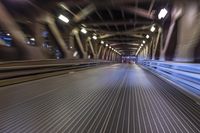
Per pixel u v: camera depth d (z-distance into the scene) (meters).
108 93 7.25
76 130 3.69
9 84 8.78
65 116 4.51
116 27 28.38
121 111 4.94
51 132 3.60
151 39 29.94
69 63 18.00
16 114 4.61
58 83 9.60
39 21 14.40
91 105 5.49
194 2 9.56
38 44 14.07
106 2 15.48
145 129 3.79
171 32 14.80
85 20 23.50
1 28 10.62
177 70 9.59
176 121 4.28
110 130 3.71
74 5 16.39
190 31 9.64
